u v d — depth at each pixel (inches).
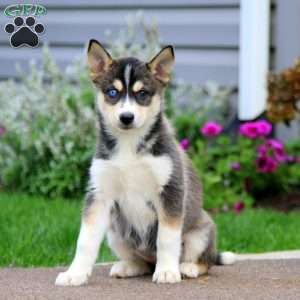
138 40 423.8
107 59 221.3
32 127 392.8
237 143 398.9
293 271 214.7
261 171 365.7
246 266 228.2
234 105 420.5
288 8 409.7
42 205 340.2
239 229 302.8
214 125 375.6
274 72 382.3
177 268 203.3
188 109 417.4
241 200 361.4
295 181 387.9
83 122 382.0
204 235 216.5
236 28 411.2
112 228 217.3
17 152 398.0
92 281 204.8
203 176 365.1
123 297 177.0
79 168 379.6
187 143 372.5
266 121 404.2
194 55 422.6
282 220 324.5
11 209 323.3
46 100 400.8
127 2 428.1
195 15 419.2
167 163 205.3
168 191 204.7
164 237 202.7
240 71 406.9
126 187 207.9
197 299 174.4
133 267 217.5
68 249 266.7
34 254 252.5
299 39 410.6
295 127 412.8
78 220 303.9
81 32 438.3
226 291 184.2
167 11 423.8
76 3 436.5
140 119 206.1
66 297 177.0
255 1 397.1
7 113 396.2
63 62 442.0
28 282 200.4
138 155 205.6
